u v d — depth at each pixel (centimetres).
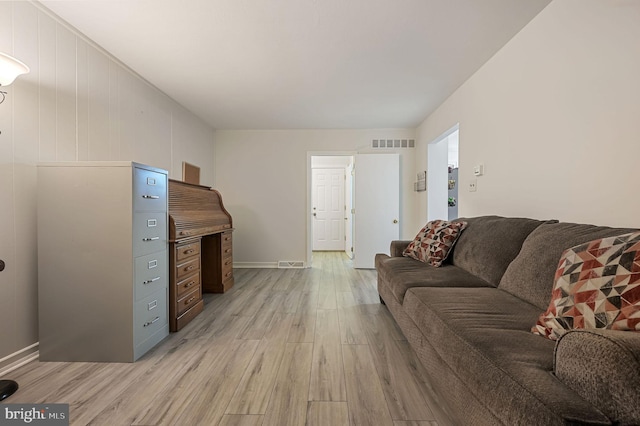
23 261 198
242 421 142
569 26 186
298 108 417
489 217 249
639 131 146
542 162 212
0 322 185
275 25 226
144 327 211
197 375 182
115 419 143
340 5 203
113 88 278
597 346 75
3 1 184
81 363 198
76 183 198
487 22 223
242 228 529
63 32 224
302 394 162
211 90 354
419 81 329
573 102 184
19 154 195
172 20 220
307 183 525
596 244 119
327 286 397
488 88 283
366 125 503
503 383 92
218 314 290
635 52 147
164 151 370
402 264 264
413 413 146
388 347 217
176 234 250
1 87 185
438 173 461
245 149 527
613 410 70
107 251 199
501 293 175
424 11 210
